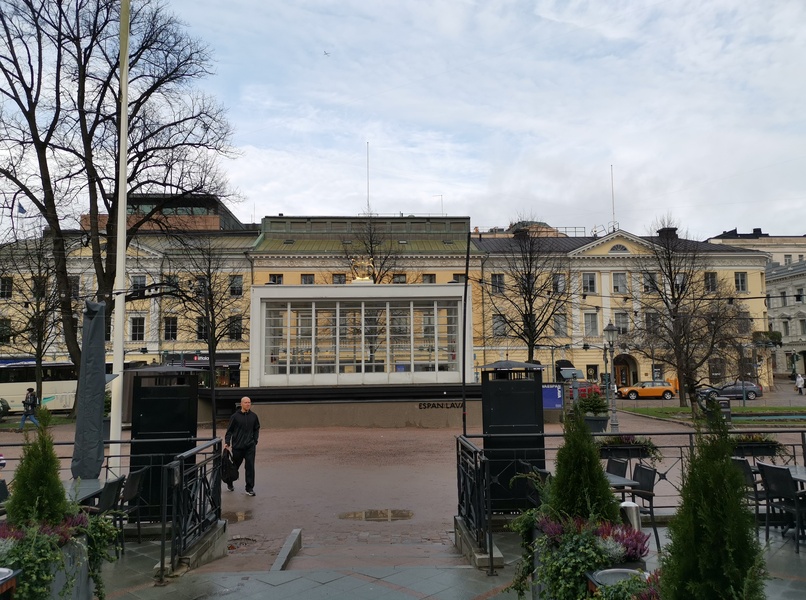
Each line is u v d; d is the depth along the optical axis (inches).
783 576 242.4
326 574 244.8
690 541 129.4
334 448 741.9
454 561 286.0
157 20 1037.2
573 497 191.3
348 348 1051.3
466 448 298.7
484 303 1962.4
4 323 1587.1
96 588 205.2
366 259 1633.9
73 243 1133.1
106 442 341.1
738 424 962.1
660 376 2130.9
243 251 2044.8
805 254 3599.9
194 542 275.9
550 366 2070.6
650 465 445.4
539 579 179.3
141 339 2062.0
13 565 165.2
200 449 280.7
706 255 2068.2
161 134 1051.9
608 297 2155.5
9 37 1019.3
